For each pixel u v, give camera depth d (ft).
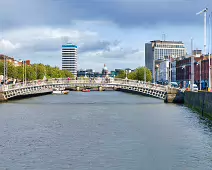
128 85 309.63
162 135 139.64
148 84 307.99
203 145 121.19
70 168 96.32
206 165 98.37
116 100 358.43
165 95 307.99
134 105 282.15
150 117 197.47
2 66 456.45
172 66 611.88
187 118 190.70
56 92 533.14
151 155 108.58
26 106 269.85
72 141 128.88
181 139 131.44
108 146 120.47
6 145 122.31
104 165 98.89
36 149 116.57
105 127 160.97
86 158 105.70
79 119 189.98
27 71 485.15
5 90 310.04
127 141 128.57
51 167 97.19
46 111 232.12
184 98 294.66
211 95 180.24
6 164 99.76
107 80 311.47
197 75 451.94
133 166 97.96
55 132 147.74
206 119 185.47
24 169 95.50
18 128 158.51
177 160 103.35
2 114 212.84
